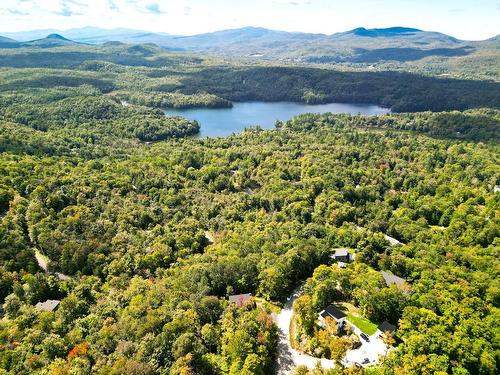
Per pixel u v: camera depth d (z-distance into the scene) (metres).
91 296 139.12
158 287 133.00
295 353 115.88
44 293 141.88
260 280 142.12
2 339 111.06
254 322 115.25
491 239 186.62
